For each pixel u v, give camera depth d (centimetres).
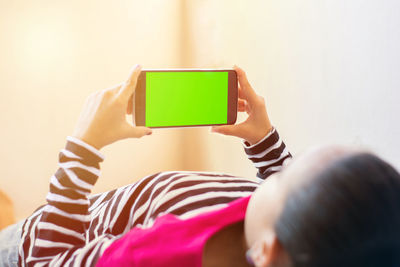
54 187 77
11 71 194
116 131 80
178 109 99
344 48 133
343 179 48
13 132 199
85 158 76
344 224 47
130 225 90
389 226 47
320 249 48
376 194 48
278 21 160
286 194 52
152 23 216
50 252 78
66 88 204
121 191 97
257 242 55
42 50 197
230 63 193
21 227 110
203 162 220
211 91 99
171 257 66
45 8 195
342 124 137
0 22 189
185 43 222
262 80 174
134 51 215
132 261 69
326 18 138
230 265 66
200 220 69
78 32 203
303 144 156
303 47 150
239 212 69
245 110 105
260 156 96
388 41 117
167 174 91
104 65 210
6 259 107
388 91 119
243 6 179
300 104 154
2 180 201
